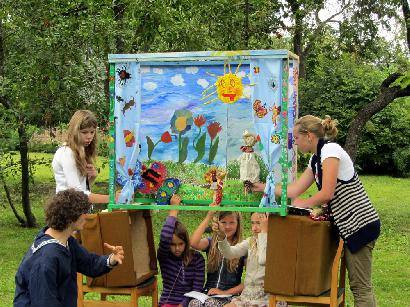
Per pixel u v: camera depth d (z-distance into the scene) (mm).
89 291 5168
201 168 4973
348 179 4926
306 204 4930
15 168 12344
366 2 13945
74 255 4172
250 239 5391
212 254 5609
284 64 4742
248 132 4855
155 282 5523
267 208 4750
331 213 4980
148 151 5066
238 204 4910
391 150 24125
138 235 5430
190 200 5000
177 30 11695
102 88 10688
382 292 7887
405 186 21172
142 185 5086
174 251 5488
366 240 4922
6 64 10773
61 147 5039
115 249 4277
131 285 5070
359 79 22312
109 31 10297
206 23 12867
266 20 13797
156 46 12273
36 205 14945
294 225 4742
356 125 12680
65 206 3973
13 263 9523
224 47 13297
